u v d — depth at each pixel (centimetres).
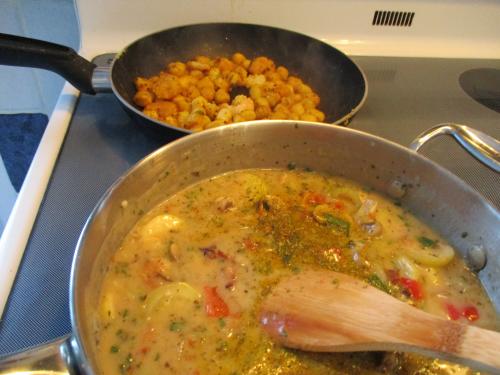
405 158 33
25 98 57
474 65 56
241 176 36
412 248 32
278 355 25
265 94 45
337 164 36
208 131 33
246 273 29
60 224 32
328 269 30
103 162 38
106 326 26
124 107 38
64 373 18
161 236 32
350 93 46
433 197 33
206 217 33
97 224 25
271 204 34
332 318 25
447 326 23
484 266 30
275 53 52
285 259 31
